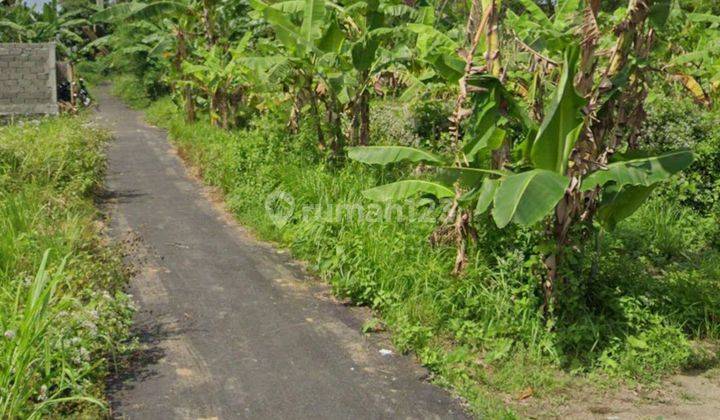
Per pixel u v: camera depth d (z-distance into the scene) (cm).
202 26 2092
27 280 654
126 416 525
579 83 650
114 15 1836
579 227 682
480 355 648
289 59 1167
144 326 696
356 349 659
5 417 463
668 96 1191
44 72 2348
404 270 749
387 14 1155
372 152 714
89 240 860
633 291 719
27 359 498
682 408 570
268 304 766
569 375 619
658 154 666
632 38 661
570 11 830
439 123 1287
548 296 674
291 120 1305
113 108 3180
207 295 787
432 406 557
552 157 631
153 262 896
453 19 1587
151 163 1644
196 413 534
